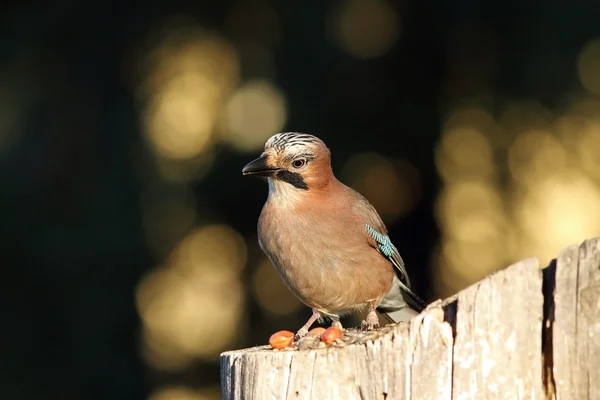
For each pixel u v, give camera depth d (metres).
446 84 13.91
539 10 13.06
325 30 13.72
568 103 13.27
